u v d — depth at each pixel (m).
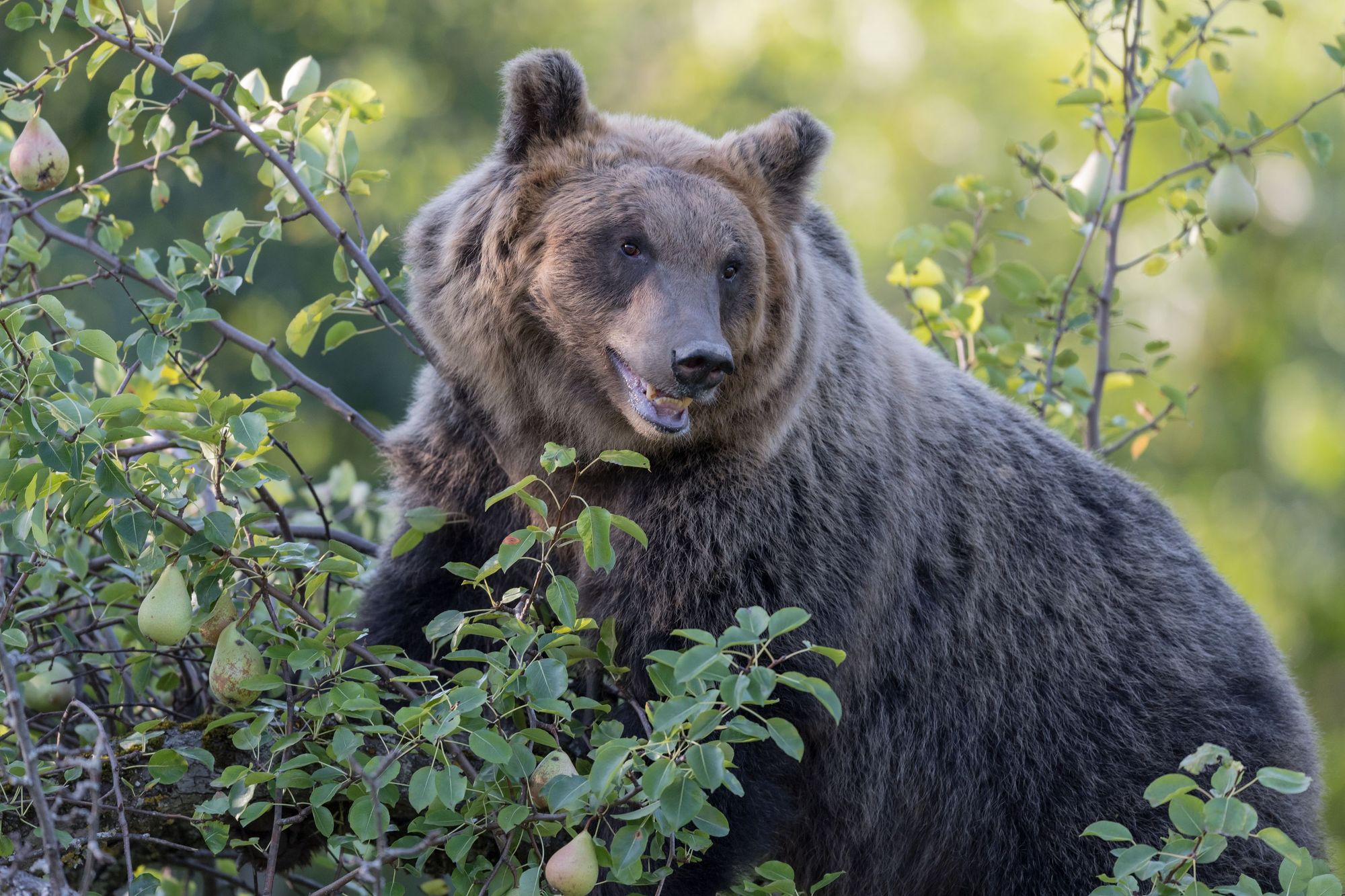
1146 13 21.62
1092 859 8.93
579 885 6.01
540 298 7.75
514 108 7.90
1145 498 9.88
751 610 5.88
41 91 8.03
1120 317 12.45
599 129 8.04
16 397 6.46
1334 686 23.92
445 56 24.77
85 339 6.65
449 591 8.42
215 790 7.16
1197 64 10.18
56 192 9.45
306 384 8.28
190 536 6.74
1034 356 11.04
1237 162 10.55
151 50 8.30
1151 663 9.18
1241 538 24.08
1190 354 24.25
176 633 6.50
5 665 5.36
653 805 5.85
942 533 8.98
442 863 8.32
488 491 8.27
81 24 7.66
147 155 20.33
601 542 6.38
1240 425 24.19
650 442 7.93
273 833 6.47
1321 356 24.03
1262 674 9.38
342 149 8.40
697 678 5.88
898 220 26.02
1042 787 9.02
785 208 8.22
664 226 7.54
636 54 28.34
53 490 6.51
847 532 8.30
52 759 7.57
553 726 6.63
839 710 5.68
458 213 8.13
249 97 8.42
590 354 7.71
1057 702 9.07
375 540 11.41
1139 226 23.34
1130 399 23.75
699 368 7.29
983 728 9.02
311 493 8.09
